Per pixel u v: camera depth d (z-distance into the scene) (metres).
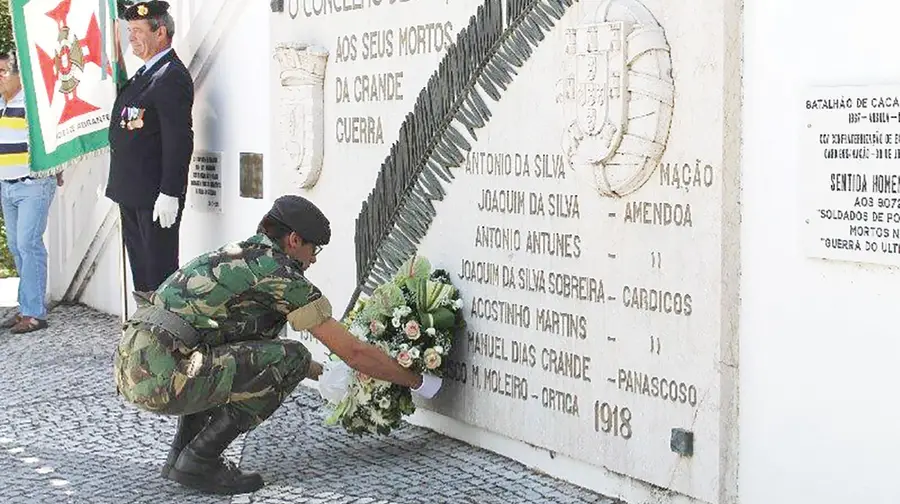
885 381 4.35
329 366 6.30
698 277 4.91
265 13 7.87
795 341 4.62
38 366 8.42
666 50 4.97
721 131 4.77
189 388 5.39
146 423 6.86
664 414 5.10
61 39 9.05
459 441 6.34
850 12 4.36
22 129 9.55
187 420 5.74
